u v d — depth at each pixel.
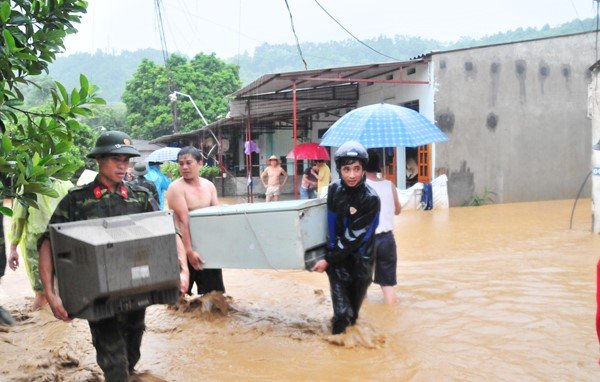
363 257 4.89
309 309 5.98
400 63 16.36
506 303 5.90
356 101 20.59
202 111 41.97
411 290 6.57
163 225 3.43
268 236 4.98
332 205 4.86
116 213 3.67
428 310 5.75
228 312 5.82
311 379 4.10
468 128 16.92
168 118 41.66
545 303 5.87
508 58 17.19
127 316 3.88
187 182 5.71
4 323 5.68
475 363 4.31
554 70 17.61
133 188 3.83
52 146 3.81
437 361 4.37
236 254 5.20
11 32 3.75
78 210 3.60
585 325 5.13
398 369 4.25
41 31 3.93
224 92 44.44
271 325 5.39
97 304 3.24
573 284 6.66
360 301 5.02
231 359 4.53
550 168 17.78
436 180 16.00
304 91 19.56
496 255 8.68
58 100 3.99
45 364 4.39
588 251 8.77
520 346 4.64
